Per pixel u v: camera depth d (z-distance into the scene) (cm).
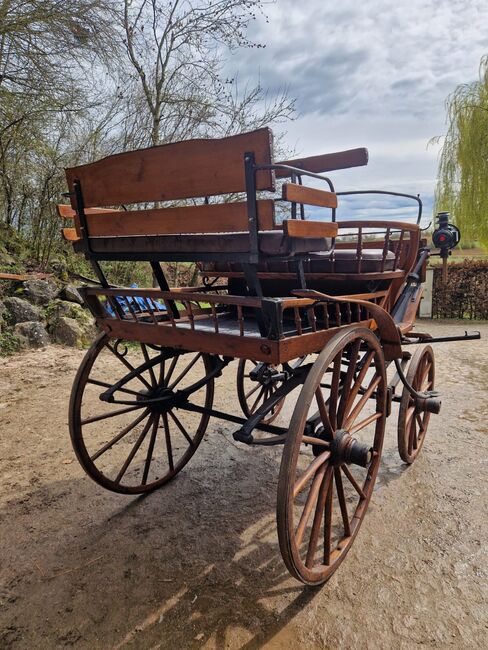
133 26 796
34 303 660
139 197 188
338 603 194
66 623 185
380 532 240
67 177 212
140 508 266
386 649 172
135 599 197
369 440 353
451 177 1109
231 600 196
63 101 740
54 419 394
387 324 240
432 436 359
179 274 972
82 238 219
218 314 287
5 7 630
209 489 288
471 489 281
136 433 368
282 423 396
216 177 164
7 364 540
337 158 274
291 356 182
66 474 304
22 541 235
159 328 216
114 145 848
